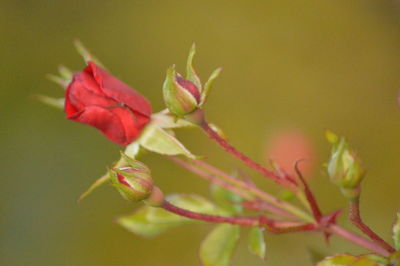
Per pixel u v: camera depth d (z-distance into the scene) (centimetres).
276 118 98
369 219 92
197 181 93
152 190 59
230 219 60
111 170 59
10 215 94
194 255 89
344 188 58
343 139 58
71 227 92
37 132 99
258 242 63
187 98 59
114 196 93
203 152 93
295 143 94
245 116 98
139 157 62
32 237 93
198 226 91
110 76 62
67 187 95
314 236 87
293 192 61
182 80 59
